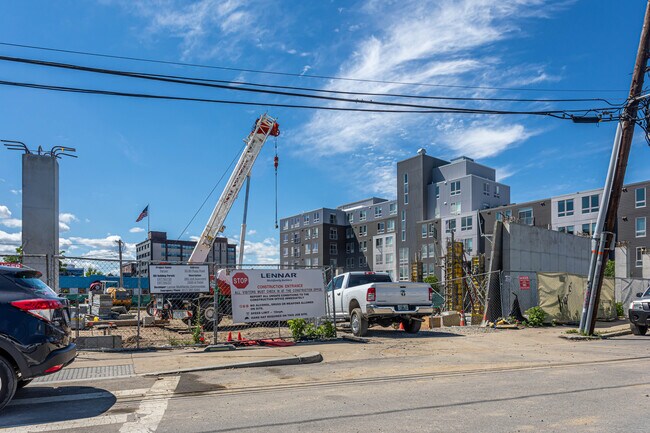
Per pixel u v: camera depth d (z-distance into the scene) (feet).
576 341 44.14
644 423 17.66
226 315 57.52
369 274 51.37
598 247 47.78
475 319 65.92
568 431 16.79
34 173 47.70
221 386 24.93
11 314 19.99
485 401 21.08
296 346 38.91
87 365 30.25
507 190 213.25
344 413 19.36
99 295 63.46
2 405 19.51
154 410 20.21
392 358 33.76
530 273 63.77
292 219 313.94
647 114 45.01
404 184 228.84
